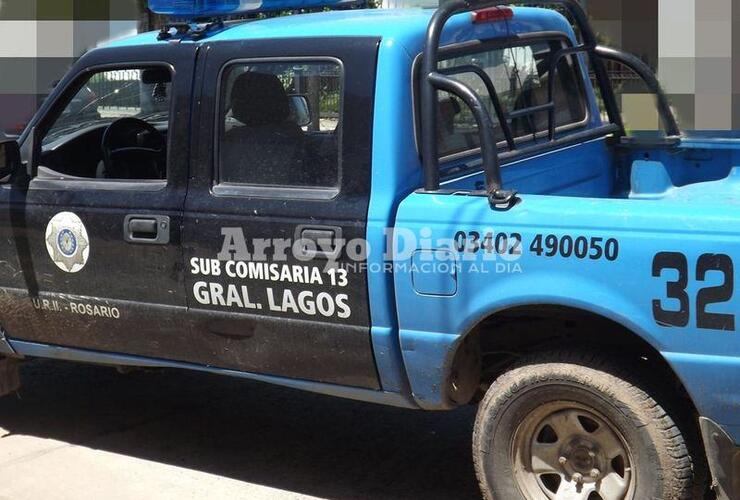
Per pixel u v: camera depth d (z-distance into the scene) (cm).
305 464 477
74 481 458
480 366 389
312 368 393
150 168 486
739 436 319
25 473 468
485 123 351
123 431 526
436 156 365
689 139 485
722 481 324
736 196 461
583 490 354
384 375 377
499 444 363
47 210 448
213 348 415
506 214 344
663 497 334
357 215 370
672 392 342
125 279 430
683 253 315
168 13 435
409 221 359
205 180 408
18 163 458
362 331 374
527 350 386
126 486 451
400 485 450
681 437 334
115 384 607
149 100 475
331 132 379
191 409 560
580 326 366
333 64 378
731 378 313
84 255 440
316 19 416
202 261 406
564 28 484
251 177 399
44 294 458
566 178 462
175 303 419
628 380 338
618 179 507
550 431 362
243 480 458
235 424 534
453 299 354
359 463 477
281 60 391
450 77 375
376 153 367
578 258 331
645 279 322
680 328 318
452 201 355
